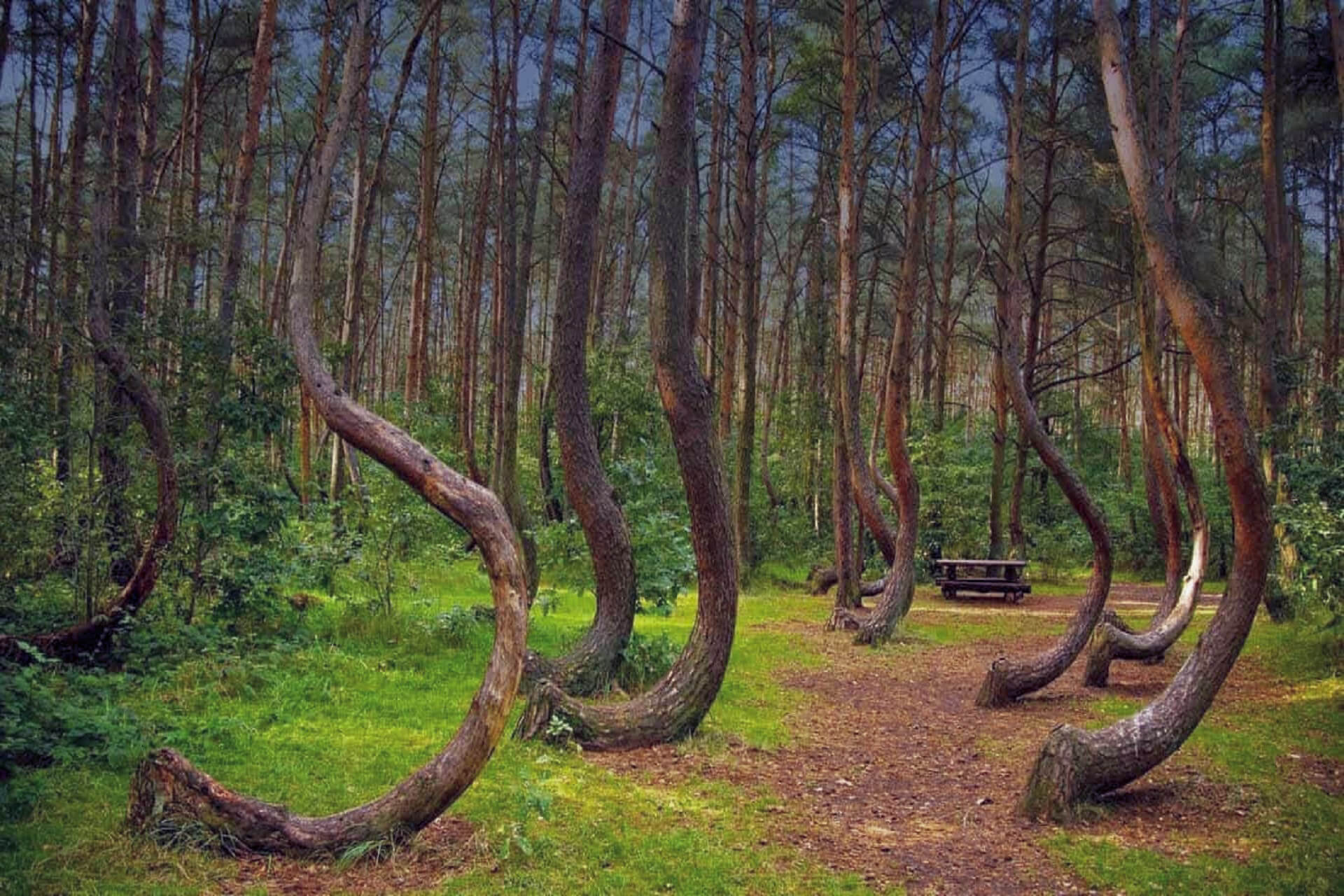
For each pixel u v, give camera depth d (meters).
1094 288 23.78
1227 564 22.61
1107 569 9.62
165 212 10.46
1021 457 21.70
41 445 8.22
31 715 5.49
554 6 14.52
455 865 4.34
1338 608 9.12
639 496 11.27
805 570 21.77
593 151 8.44
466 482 4.75
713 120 22.00
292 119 27.69
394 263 37.66
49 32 14.58
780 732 7.48
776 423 27.42
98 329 8.20
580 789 5.60
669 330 6.82
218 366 9.13
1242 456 5.75
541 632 10.68
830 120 23.64
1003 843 5.10
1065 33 18.38
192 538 9.01
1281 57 14.92
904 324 12.88
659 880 4.32
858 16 14.48
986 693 8.90
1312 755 6.90
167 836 4.31
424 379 24.20
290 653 8.46
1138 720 5.80
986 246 20.30
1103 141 18.47
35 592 8.33
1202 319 5.79
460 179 37.62
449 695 7.61
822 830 5.24
